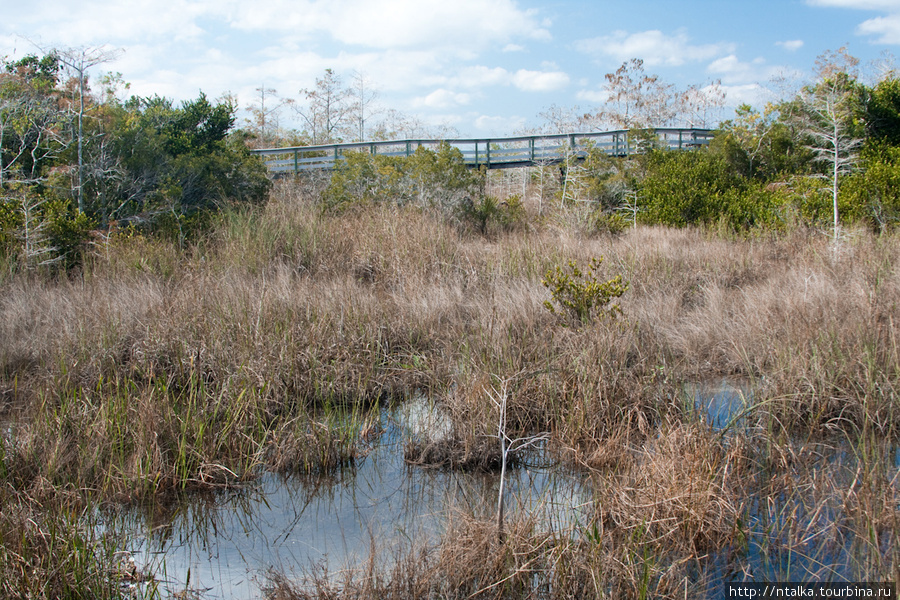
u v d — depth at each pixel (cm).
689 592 330
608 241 1150
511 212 1522
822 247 1005
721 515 373
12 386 594
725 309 757
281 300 744
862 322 614
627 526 375
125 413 499
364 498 448
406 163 1514
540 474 475
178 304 728
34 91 1229
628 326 661
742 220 1368
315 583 332
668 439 448
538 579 343
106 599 325
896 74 1830
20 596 316
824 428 515
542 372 573
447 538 357
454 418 520
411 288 847
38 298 796
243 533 407
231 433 498
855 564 347
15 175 1145
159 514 427
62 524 362
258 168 1486
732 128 1823
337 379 607
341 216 1280
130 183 1230
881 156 1441
